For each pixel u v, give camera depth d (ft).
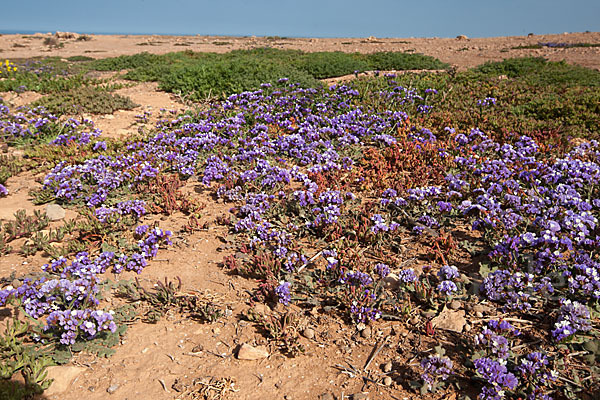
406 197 23.54
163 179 26.27
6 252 18.79
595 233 19.11
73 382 12.46
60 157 29.53
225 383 12.59
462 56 81.82
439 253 18.35
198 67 52.11
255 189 25.03
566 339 13.44
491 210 20.58
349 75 59.16
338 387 12.51
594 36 100.63
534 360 12.53
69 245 18.90
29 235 20.26
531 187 24.40
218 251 19.67
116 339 14.14
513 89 44.65
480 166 27.27
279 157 29.96
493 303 15.70
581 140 32.17
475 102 40.96
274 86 44.01
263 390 12.40
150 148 30.76
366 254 19.06
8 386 11.55
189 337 14.52
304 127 32.89
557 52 78.48
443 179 26.07
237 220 21.68
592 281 14.88
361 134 33.14
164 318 15.43
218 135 33.88
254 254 19.06
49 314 14.74
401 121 35.09
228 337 14.55
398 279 16.88
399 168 28.12
